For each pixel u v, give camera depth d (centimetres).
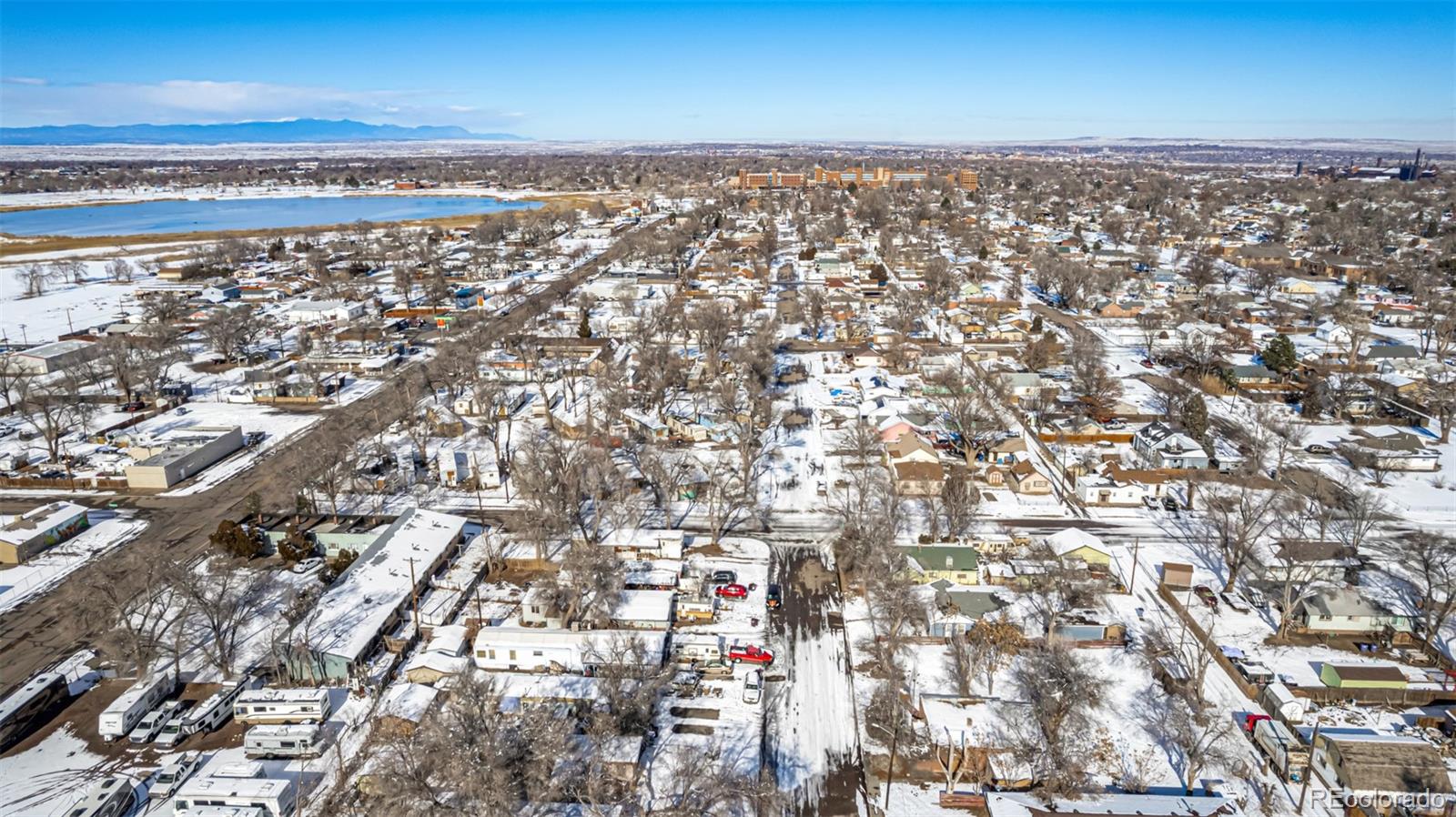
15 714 5550
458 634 6588
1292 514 8575
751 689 5994
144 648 6112
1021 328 16000
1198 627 6812
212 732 5681
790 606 7269
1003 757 5228
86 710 5869
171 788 5122
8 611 7125
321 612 6762
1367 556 7981
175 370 14212
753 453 10456
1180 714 5794
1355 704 5900
